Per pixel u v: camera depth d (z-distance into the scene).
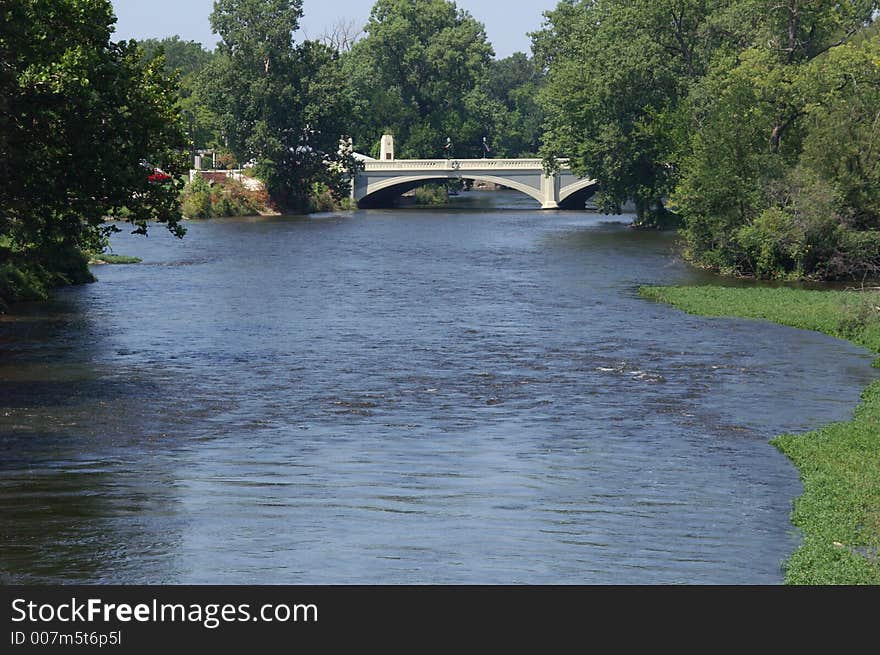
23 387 39.69
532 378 42.03
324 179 157.88
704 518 25.16
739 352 47.62
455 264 84.88
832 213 75.94
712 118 83.25
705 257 81.44
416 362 45.09
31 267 66.56
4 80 41.56
